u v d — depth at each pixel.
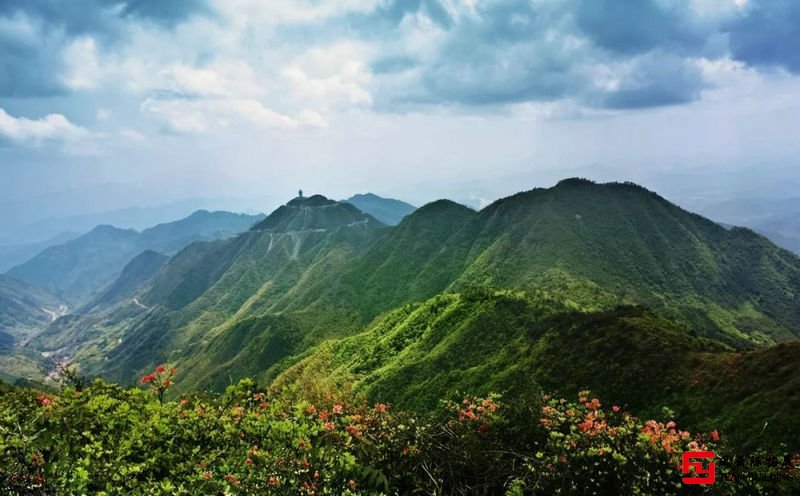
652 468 8.82
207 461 10.29
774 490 8.95
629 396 47.16
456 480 8.68
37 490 8.71
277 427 10.12
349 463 8.72
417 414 11.04
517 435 9.93
